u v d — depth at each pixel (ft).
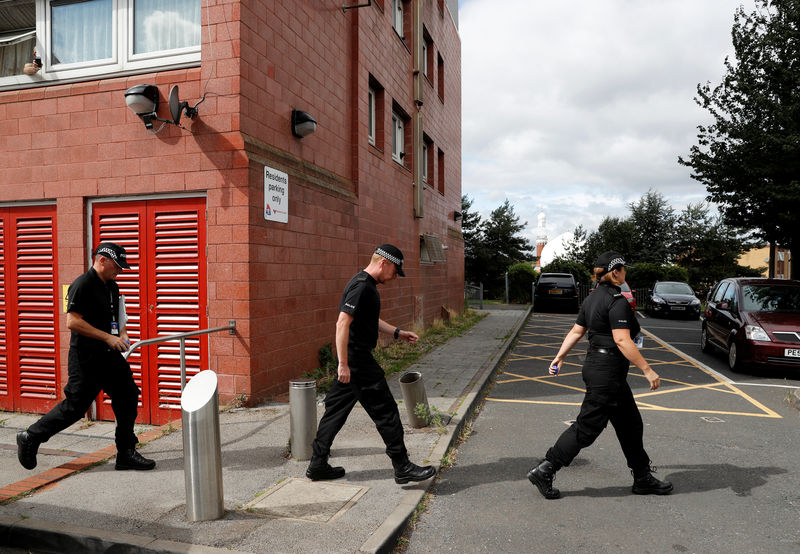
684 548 10.40
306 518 10.77
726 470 14.70
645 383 27.04
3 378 21.66
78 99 20.17
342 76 28.50
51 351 21.07
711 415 20.70
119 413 13.42
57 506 11.24
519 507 12.21
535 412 21.13
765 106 38.99
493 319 57.98
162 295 19.80
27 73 20.72
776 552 10.28
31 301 21.25
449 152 57.67
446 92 56.03
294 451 14.16
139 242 19.94
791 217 39.63
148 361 19.89
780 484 13.69
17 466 14.33
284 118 21.95
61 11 21.07
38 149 20.66
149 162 19.47
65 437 18.40
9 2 21.09
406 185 40.52
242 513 11.00
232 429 16.61
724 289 35.37
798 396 21.77
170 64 19.58
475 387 23.35
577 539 10.73
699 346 41.14
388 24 36.19
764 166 39.65
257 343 19.26
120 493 11.95
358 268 29.94
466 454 15.99
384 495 11.98
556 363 13.15
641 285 94.32
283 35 21.89
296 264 22.39
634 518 11.68
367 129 31.60
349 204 28.58
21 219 21.25
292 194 22.08
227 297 18.85
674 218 124.36
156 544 9.59
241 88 18.74
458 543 10.57
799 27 37.99
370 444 15.44
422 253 45.55
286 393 21.33
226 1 18.70
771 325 28.22
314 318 24.14
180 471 13.35
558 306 74.13
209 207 18.93
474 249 139.03
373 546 9.62
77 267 20.30
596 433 12.28
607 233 124.06
